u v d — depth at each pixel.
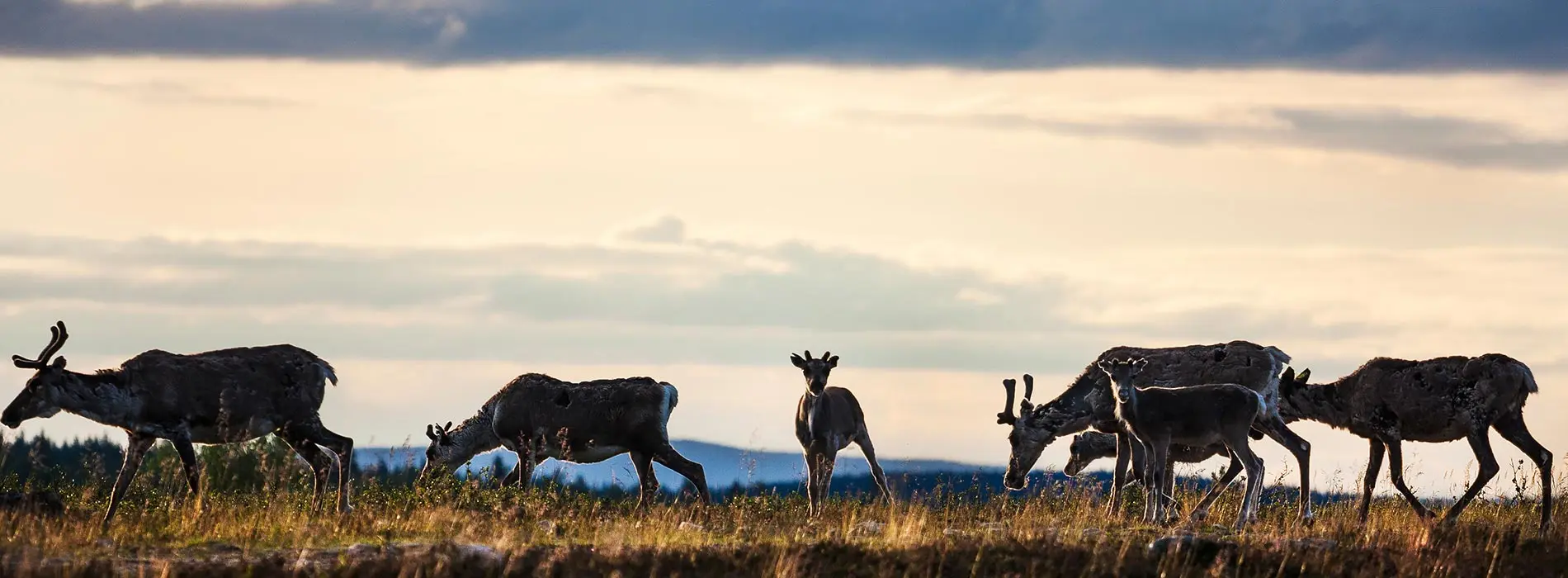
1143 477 85.75
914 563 65.06
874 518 81.25
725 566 63.88
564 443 95.56
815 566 64.56
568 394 96.31
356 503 83.81
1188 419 78.44
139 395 76.88
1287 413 84.50
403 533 71.75
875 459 93.44
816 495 89.00
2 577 57.78
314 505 79.06
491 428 99.81
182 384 77.94
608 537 69.38
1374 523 77.44
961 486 92.31
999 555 67.00
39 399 74.88
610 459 99.56
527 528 74.31
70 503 80.56
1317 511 83.50
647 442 95.06
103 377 76.50
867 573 63.94
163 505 77.62
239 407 78.81
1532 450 79.31
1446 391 80.38
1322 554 68.88
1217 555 67.31
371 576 60.00
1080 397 92.12
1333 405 83.12
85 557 62.94
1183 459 94.19
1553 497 85.62
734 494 90.50
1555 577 68.94
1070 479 92.44
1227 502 87.75
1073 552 67.62
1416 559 68.44
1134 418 79.31
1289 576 66.88
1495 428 80.19
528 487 94.56
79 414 76.00
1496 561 69.94
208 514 73.19
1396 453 81.75
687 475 94.69
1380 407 81.62
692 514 82.25
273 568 60.47
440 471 94.75
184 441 77.81
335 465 84.62
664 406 95.69
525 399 96.94
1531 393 80.31
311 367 81.50
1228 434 78.00
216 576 59.38
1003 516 83.12
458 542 67.50
